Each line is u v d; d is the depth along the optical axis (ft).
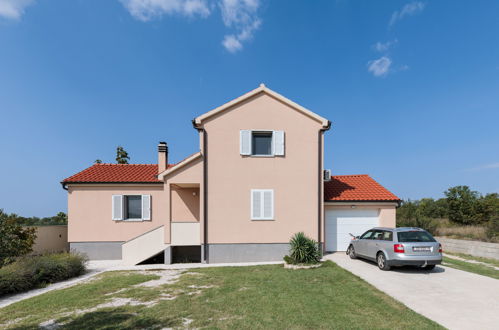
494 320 16.49
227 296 21.22
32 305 19.75
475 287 23.26
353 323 15.90
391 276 27.04
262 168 39.01
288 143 39.70
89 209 44.06
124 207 44.96
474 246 39.50
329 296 20.97
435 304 19.20
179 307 18.81
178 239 37.42
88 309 18.86
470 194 77.15
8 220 35.40
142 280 27.17
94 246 43.57
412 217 56.44
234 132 39.01
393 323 15.88
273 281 25.85
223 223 37.83
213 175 38.24
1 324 16.43
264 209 38.47
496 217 45.50
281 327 15.46
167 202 37.76
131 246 37.58
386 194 43.16
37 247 43.68
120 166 51.21
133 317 17.08
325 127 39.83
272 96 39.96
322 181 39.75
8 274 24.44
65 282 28.12
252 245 37.91
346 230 42.50
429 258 27.37
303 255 32.55
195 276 28.68
